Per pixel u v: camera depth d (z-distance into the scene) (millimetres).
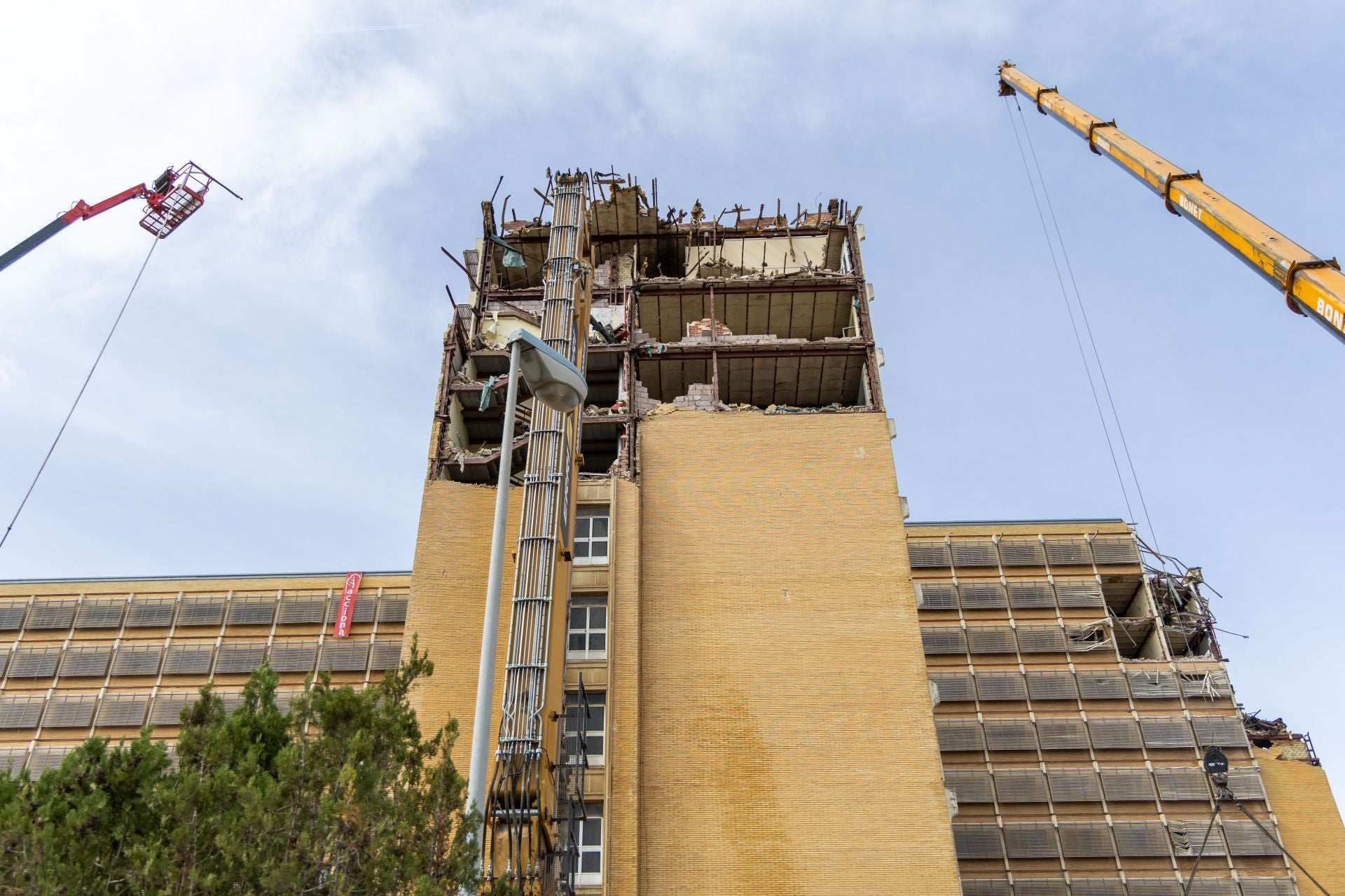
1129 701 50031
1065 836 46938
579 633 35156
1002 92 52750
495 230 47500
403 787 17422
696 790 33188
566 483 34281
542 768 27750
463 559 37219
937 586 53344
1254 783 47812
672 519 38781
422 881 15227
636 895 29922
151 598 52031
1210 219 32219
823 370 45406
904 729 34438
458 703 34250
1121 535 54906
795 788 33281
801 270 49344
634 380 43406
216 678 49469
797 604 36969
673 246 50031
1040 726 49594
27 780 17203
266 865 15148
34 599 52125
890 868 31938
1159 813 47438
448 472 40469
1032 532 55156
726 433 40969
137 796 17266
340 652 49500
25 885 14688
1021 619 52438
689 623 36469
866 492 39531
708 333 47188
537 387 21062
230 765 17547
